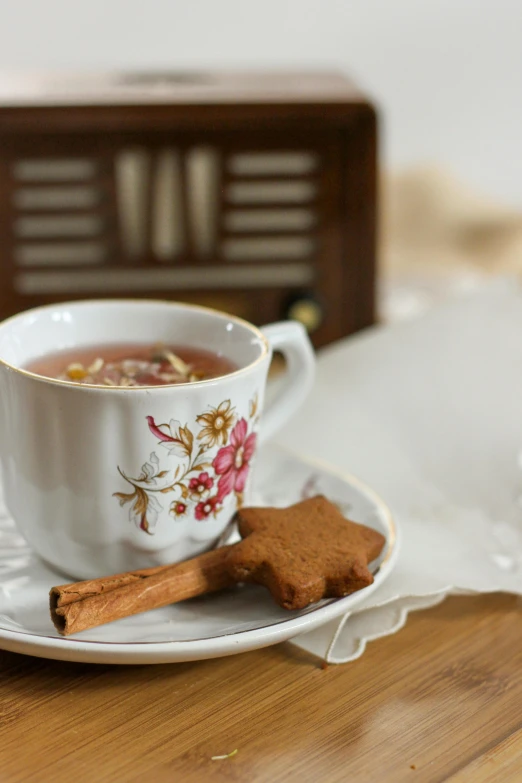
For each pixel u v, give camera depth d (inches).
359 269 32.6
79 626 22.2
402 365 29.7
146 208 32.0
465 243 48.0
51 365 24.3
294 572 22.6
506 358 29.7
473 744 21.8
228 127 31.5
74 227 31.9
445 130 55.6
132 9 49.3
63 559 23.5
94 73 35.9
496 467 27.2
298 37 51.7
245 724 22.0
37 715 22.0
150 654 21.8
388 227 48.7
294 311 32.6
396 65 53.6
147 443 22.7
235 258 32.5
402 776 21.3
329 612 22.6
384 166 52.9
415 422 28.4
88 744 21.6
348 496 25.5
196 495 23.3
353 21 51.9
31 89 32.7
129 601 22.5
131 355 24.8
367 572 22.8
